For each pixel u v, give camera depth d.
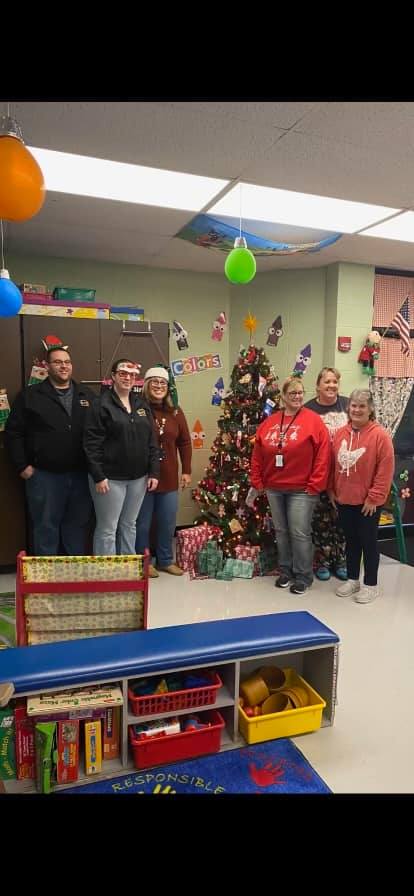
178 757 1.79
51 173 2.52
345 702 2.18
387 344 4.71
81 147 2.23
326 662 2.02
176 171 2.50
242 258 2.42
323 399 3.55
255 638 1.92
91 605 2.06
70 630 2.07
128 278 4.43
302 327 4.55
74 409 3.24
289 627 2.03
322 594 3.39
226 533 3.83
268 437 3.35
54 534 3.34
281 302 4.61
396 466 4.95
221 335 4.88
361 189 2.77
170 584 3.54
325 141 2.18
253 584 3.56
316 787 1.68
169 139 2.15
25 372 3.50
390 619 3.02
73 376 3.61
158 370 3.51
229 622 2.08
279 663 2.14
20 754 1.68
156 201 2.90
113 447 3.04
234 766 1.77
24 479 3.49
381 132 2.10
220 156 2.34
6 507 3.55
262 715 1.90
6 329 3.42
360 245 3.82
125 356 3.72
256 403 3.83
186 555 3.79
